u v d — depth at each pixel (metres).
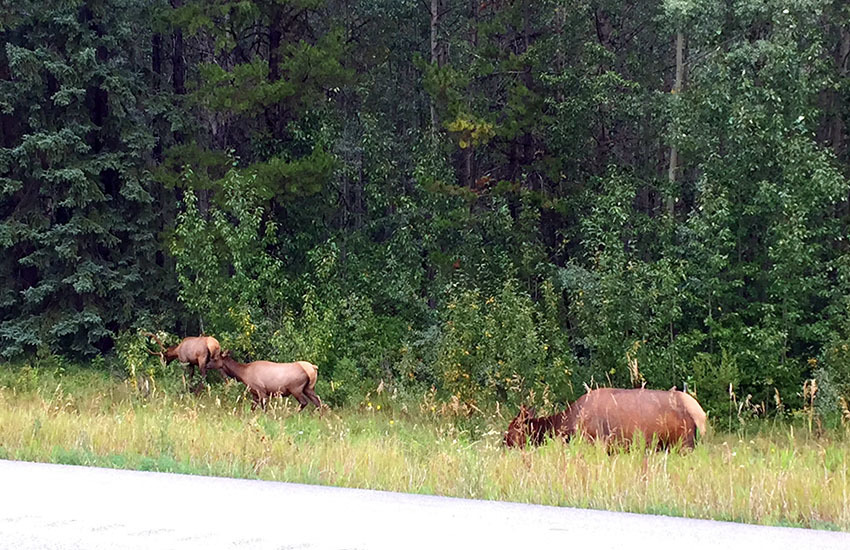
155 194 26.00
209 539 5.29
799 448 13.70
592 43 24.70
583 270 21.62
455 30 29.47
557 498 7.60
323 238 25.53
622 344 20.16
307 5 24.25
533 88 25.69
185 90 27.81
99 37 25.14
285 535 5.45
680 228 22.23
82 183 23.50
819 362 20.34
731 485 7.48
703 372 19.59
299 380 17.61
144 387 18.81
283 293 22.72
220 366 17.95
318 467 9.20
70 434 10.70
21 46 25.05
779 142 20.73
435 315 23.19
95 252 24.66
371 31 29.61
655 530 5.93
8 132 25.12
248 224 21.52
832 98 24.34
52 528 5.50
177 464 9.20
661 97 24.12
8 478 7.71
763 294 21.91
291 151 25.06
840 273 20.50
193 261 21.47
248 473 8.87
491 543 5.34
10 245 23.72
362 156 27.73
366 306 22.38
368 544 5.24
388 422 16.31
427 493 7.96
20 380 20.36
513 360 18.98
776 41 20.80
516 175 26.12
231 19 24.05
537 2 25.94
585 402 11.27
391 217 25.67
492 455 9.84
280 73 24.73
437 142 24.95
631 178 24.84
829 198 20.55
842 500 7.24
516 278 23.11
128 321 24.72
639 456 9.49
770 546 5.48
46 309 24.22
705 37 21.69
